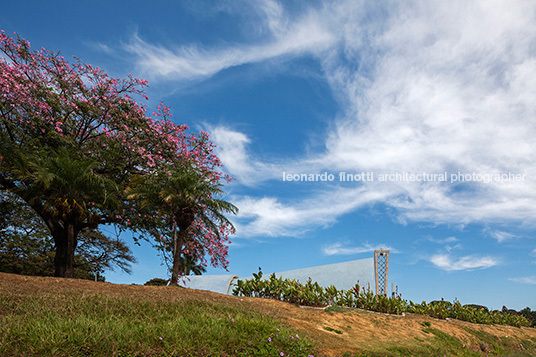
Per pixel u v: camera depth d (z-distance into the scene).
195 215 16.36
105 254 23.62
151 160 17.44
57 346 5.20
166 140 17.92
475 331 15.59
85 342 5.47
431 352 10.07
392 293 16.56
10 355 4.90
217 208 14.84
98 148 17.19
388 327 11.86
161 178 15.46
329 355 7.44
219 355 6.01
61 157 14.13
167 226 18.55
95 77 16.41
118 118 16.95
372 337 10.30
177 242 15.64
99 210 16.75
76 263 22.03
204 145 19.31
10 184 16.19
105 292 9.62
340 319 11.48
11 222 19.84
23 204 18.22
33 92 14.79
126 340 5.84
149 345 5.84
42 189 14.35
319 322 10.56
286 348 7.05
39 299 7.89
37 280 10.38
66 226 15.10
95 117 16.64
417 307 17.09
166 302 9.14
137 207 17.61
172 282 14.08
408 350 9.48
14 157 14.30
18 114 15.06
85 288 10.05
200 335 6.57
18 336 5.45
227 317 8.34
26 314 6.72
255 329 7.61
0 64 13.99
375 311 14.30
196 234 17.84
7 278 10.02
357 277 17.39
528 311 28.16
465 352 11.56
